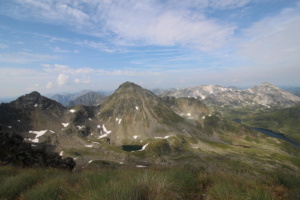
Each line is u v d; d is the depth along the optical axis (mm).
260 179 9539
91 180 10062
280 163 179875
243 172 10672
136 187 6684
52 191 8125
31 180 11883
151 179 7289
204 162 175375
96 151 192500
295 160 191625
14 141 45906
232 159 189250
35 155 40812
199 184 9180
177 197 7008
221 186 7879
